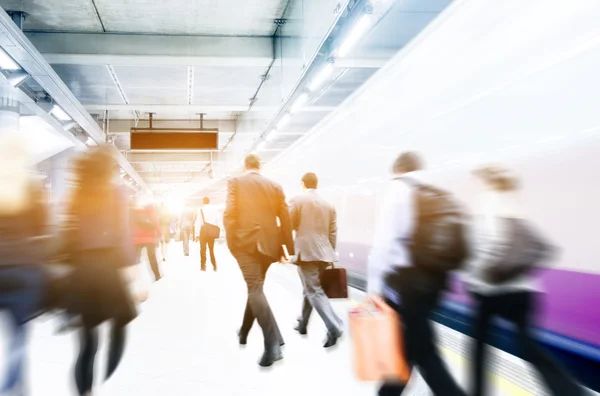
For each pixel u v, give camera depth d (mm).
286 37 7547
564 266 2994
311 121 13281
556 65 3189
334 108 10172
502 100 3846
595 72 2855
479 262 2107
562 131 3094
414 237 1939
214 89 10984
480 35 4227
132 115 14898
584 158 2906
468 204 4328
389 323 1946
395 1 5449
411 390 2467
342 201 8969
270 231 3141
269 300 5699
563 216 3031
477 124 4238
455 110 4711
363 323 1960
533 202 3297
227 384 2754
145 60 8086
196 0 6926
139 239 7254
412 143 5777
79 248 2141
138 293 2479
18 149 1951
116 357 2395
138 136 12352
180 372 2977
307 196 3605
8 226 1896
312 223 3531
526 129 3455
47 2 6781
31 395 2613
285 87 7809
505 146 3697
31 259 1955
